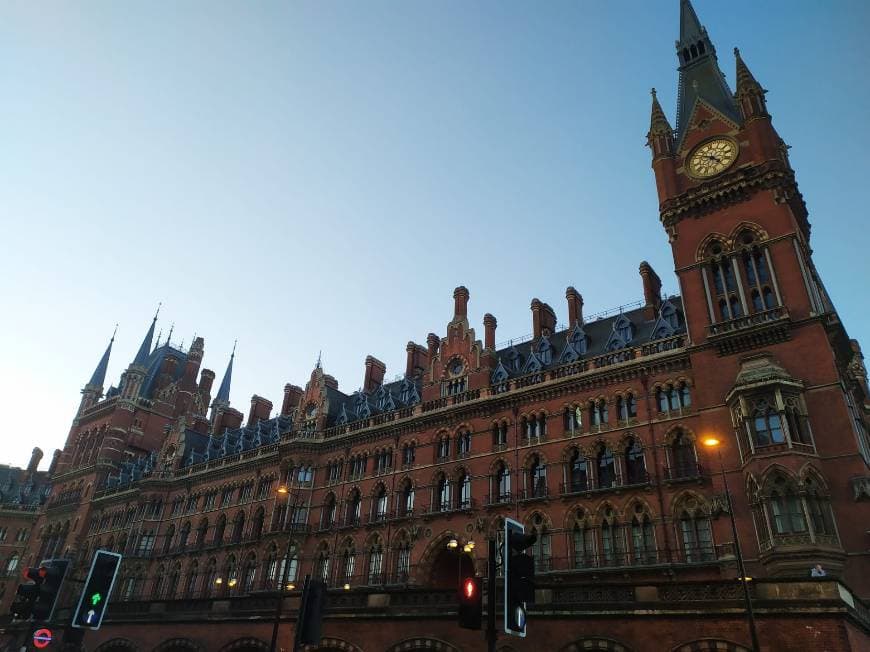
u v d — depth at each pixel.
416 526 54.56
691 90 55.50
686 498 42.00
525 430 52.78
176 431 87.50
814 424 37.97
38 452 120.31
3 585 96.19
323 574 59.47
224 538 70.50
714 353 43.56
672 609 31.00
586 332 58.44
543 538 47.31
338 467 64.88
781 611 28.25
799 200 47.34
